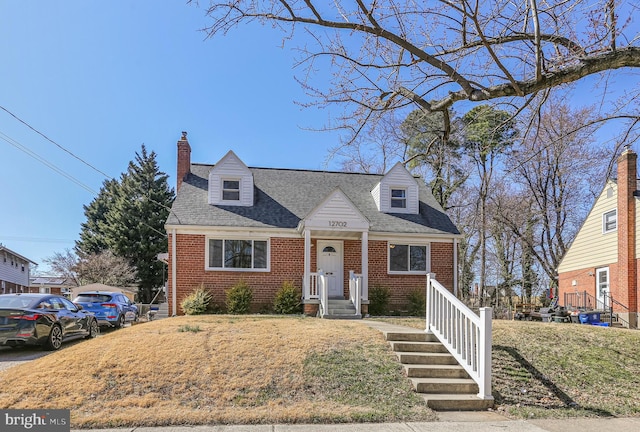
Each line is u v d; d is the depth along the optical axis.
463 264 33.09
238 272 17.12
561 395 7.86
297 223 17.77
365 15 6.86
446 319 8.95
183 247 16.86
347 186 20.73
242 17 6.99
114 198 46.06
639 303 19.55
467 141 20.31
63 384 7.06
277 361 8.05
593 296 22.42
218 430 5.82
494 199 29.14
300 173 21.19
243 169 18.45
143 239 39.81
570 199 29.03
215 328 10.12
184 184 19.12
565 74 6.24
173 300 16.56
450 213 32.66
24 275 44.84
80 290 29.06
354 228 16.86
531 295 34.06
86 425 5.89
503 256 33.41
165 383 7.21
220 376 7.48
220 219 17.28
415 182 19.73
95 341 9.27
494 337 10.30
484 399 7.18
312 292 16.53
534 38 6.73
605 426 6.42
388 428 6.00
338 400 6.98
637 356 9.91
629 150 20.44
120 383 7.17
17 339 10.69
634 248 19.89
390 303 17.98
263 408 6.57
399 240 18.42
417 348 8.92
